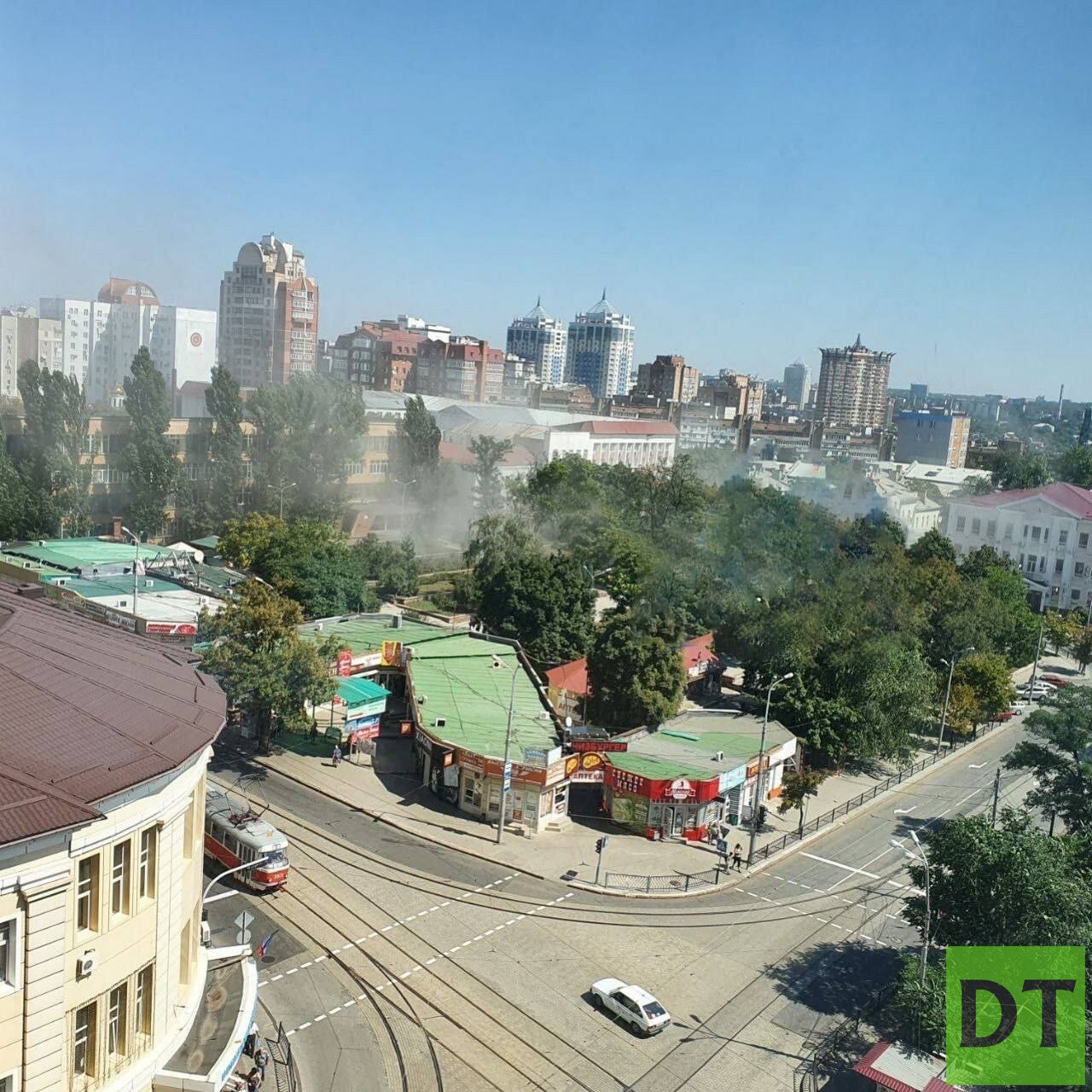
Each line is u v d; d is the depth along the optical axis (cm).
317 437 13025
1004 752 8938
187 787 3170
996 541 15288
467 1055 4062
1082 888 4334
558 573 9525
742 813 6775
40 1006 2598
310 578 10050
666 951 5019
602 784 6606
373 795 6519
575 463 14612
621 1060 4125
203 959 3603
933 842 4694
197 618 7469
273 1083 3788
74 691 3189
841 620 8450
